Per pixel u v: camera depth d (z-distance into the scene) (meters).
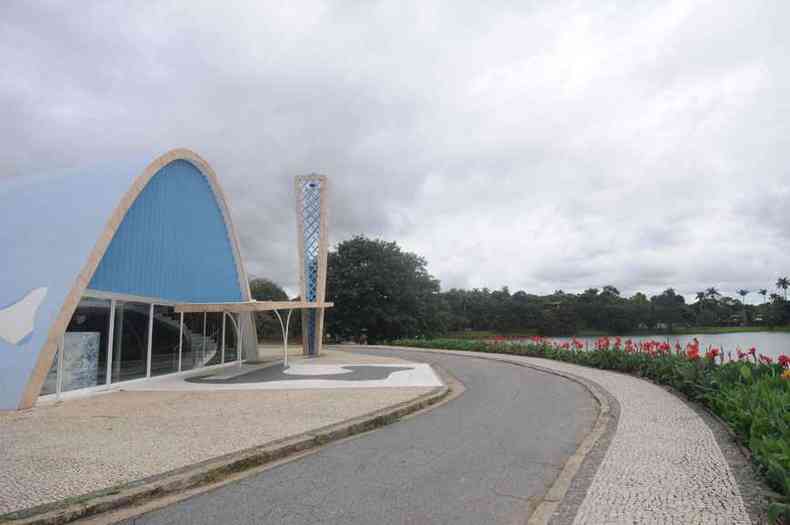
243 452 6.66
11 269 11.56
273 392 12.52
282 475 6.04
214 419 8.94
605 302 67.19
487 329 70.38
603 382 13.98
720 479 5.44
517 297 75.38
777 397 6.84
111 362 13.32
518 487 5.49
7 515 4.66
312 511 4.87
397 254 50.66
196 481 5.77
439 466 6.31
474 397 12.16
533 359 22.45
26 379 10.23
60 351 11.43
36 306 10.95
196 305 16.08
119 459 6.39
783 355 10.01
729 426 7.50
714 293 66.44
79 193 12.98
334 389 13.03
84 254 11.52
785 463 4.86
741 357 11.66
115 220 12.25
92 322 12.68
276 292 59.72
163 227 15.84
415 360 22.72
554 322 66.12
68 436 7.68
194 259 17.75
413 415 9.93
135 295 14.33
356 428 8.43
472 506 4.94
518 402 11.30
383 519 4.64
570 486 5.40
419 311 49.59
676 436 7.46
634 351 17.27
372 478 5.86
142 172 13.30
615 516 4.54
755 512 4.53
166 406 10.40
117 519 4.78
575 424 8.85
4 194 13.68
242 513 4.86
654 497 4.96
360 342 45.91
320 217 27.02
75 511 4.80
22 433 7.93
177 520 4.72
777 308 49.06
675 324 63.66
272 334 56.28
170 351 16.22
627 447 6.89
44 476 5.73
